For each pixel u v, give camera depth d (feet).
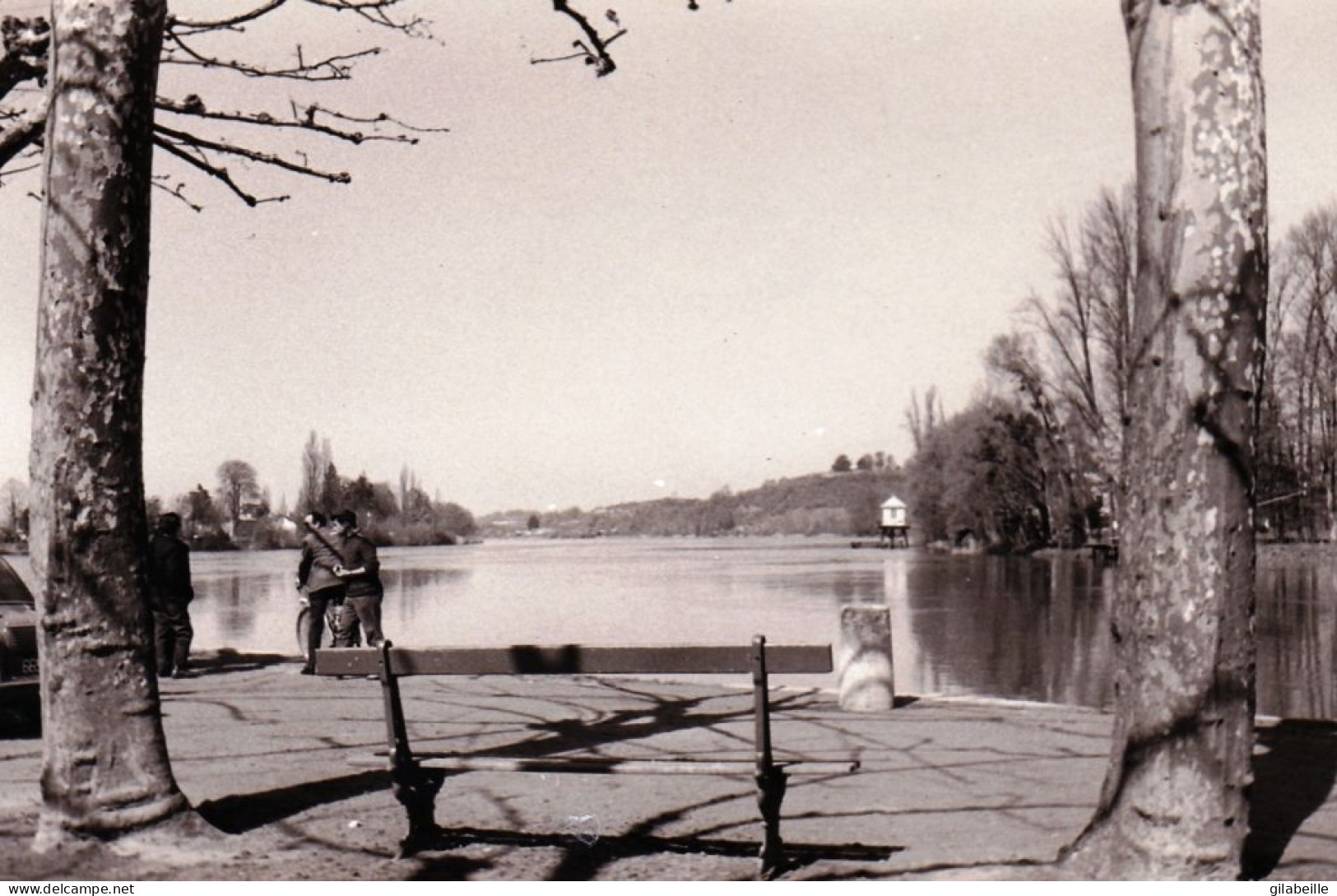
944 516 339.77
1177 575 19.06
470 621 113.09
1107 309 211.41
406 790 22.47
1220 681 18.95
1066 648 85.25
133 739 22.88
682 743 34.17
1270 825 22.82
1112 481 226.58
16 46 35.53
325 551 54.13
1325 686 66.69
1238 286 19.03
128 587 23.09
